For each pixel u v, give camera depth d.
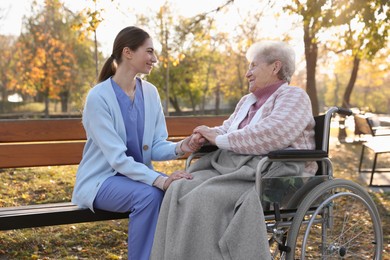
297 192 2.72
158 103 3.14
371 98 56.62
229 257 2.46
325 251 2.96
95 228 4.24
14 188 5.33
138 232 2.71
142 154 3.05
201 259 2.48
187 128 4.29
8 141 3.60
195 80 30.58
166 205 2.62
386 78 51.94
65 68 27.64
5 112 33.84
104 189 2.80
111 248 3.86
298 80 33.75
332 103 58.84
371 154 10.84
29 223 2.68
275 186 2.64
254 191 2.54
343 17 7.75
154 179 2.76
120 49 2.96
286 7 9.39
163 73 29.23
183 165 7.86
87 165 2.94
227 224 2.55
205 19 10.51
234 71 29.66
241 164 2.77
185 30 10.98
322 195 2.78
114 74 3.06
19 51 27.05
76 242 3.92
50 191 5.29
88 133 2.94
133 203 2.73
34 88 29.00
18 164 3.62
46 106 29.53
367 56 9.98
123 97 2.96
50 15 26.86
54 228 4.19
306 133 2.88
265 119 2.79
